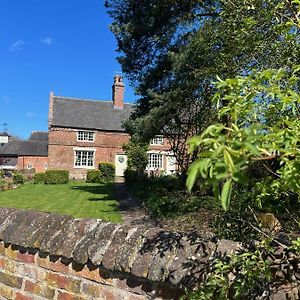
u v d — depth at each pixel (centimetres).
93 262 245
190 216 820
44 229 290
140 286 229
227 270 192
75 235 273
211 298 187
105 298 243
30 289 284
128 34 1473
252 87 153
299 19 205
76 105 4134
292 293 183
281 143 131
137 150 3028
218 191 106
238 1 338
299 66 177
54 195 1983
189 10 1301
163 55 1437
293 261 192
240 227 253
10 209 341
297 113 198
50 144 3884
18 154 4672
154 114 1316
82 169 3944
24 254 292
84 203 1580
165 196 1127
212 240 223
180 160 1290
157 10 1375
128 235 248
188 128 1309
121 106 4281
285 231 246
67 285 263
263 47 295
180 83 1223
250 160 123
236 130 115
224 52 404
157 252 227
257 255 191
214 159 104
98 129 4009
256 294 185
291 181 131
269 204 241
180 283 208
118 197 1814
